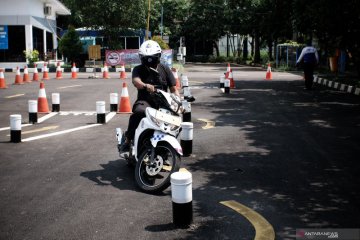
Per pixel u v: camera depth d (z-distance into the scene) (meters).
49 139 8.69
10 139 8.62
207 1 51.62
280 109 12.43
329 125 9.99
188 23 52.59
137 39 36.47
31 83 20.34
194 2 51.88
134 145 5.85
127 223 4.56
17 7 30.56
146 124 5.57
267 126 9.90
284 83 20.45
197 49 57.84
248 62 46.22
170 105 5.63
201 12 51.53
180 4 52.38
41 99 12.12
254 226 4.44
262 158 7.16
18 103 13.76
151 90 5.65
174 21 53.47
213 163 6.88
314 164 6.79
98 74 26.31
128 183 5.93
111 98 12.18
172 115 5.63
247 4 42.94
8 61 30.86
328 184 5.81
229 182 5.92
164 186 5.39
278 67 33.38
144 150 5.70
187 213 4.46
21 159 7.18
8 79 22.97
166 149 5.70
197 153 7.50
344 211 4.85
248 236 4.21
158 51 5.96
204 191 5.55
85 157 7.30
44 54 32.19
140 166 5.69
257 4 41.31
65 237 4.22
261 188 5.66
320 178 6.07
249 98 14.88
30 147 8.02
